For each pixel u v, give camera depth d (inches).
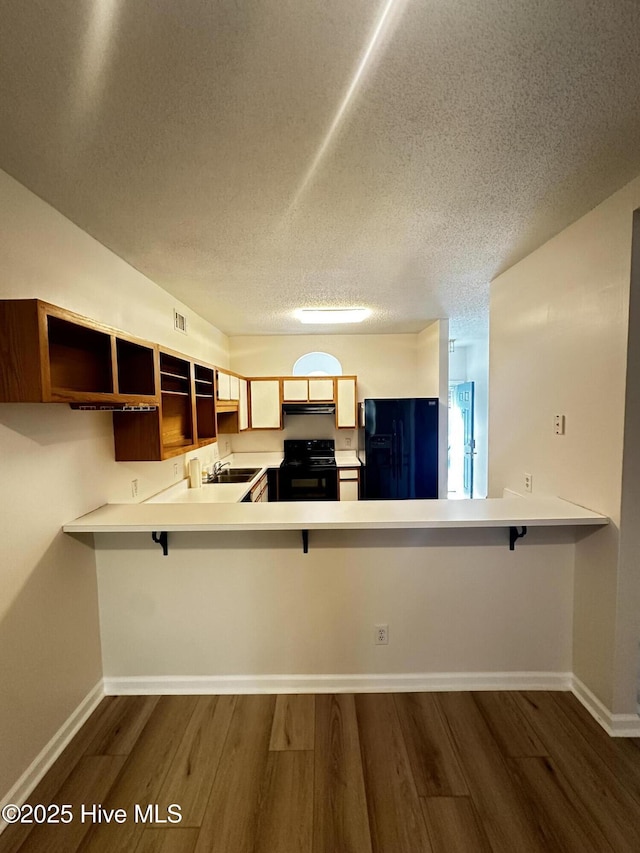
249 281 104.9
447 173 56.9
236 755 62.3
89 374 71.0
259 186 59.4
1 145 48.4
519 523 65.6
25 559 57.4
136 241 77.7
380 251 85.7
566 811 53.4
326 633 76.6
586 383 70.6
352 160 53.5
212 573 75.7
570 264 74.3
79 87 39.7
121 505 78.2
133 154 51.0
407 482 169.9
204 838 50.9
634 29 34.6
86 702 71.1
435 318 162.6
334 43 35.8
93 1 31.6
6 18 33.0
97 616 75.4
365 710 71.6
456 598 76.2
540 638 76.5
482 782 57.4
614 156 53.4
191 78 39.2
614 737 65.0
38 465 60.1
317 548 75.2
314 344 200.2
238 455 201.8
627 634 64.8
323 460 192.1
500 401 103.1
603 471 66.9
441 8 32.8
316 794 55.9
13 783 54.7
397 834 50.8
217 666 76.9
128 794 56.6
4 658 53.8
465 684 76.7
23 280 57.3
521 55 37.3
